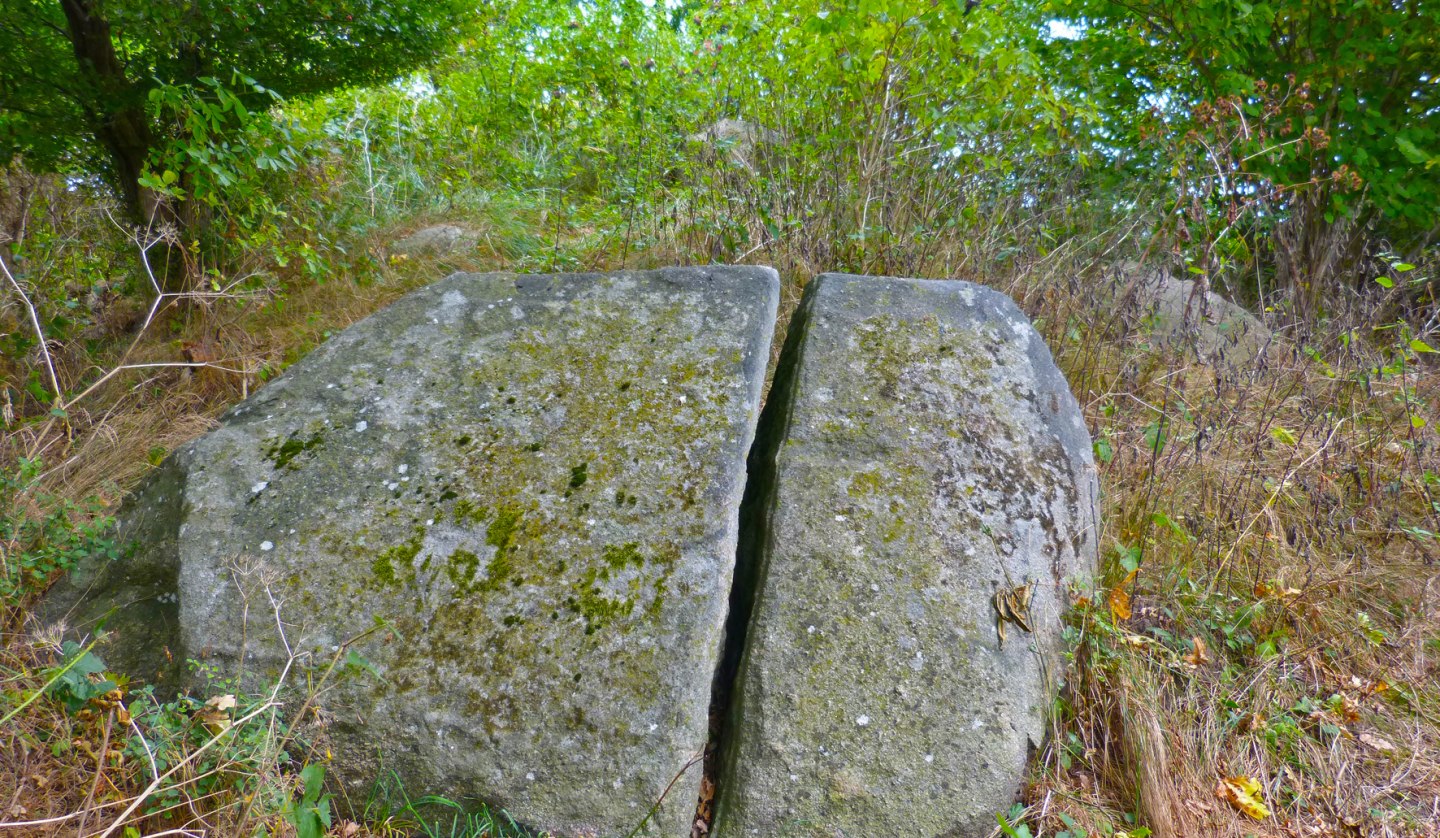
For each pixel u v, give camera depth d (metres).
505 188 5.73
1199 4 4.55
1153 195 4.55
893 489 2.23
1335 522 3.03
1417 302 4.70
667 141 4.79
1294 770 2.18
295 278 4.24
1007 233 4.15
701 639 1.93
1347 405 3.61
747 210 4.09
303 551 2.05
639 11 6.42
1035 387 2.53
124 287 4.07
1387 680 2.45
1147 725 2.09
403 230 4.92
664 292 2.61
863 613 2.04
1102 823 1.95
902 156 4.28
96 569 2.14
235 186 3.71
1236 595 2.66
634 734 1.82
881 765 1.87
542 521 2.10
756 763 1.87
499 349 2.49
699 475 2.18
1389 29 4.41
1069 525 2.32
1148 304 4.15
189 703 1.78
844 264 3.91
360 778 1.80
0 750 1.66
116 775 1.72
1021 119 4.39
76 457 2.77
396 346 2.53
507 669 1.88
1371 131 4.52
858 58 4.09
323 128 5.70
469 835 1.78
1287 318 4.38
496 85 6.68
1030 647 2.09
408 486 2.18
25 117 3.78
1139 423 3.43
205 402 3.52
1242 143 4.05
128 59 3.92
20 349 3.31
